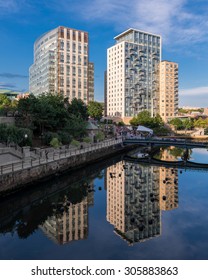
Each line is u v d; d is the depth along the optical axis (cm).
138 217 2555
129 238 2116
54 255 1850
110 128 10488
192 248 1944
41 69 14675
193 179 4175
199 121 14738
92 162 5338
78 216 2636
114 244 2019
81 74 14038
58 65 13412
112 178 4250
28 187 3275
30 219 2603
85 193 3453
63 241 2078
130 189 3588
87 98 14250
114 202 3047
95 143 6347
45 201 3141
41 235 2214
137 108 15562
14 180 3033
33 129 5356
